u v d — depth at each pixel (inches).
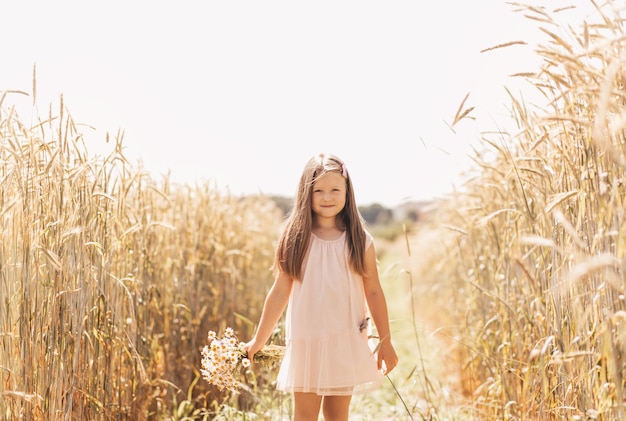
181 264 174.1
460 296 219.3
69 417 105.7
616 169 86.9
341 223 116.3
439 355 235.6
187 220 186.9
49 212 109.0
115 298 124.9
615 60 77.9
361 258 113.1
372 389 109.5
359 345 109.3
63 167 110.2
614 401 84.7
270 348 117.8
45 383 104.3
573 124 95.9
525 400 116.3
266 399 165.2
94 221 118.0
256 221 259.1
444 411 161.6
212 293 193.2
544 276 111.3
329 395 112.0
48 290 106.9
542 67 98.2
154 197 175.8
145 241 150.5
